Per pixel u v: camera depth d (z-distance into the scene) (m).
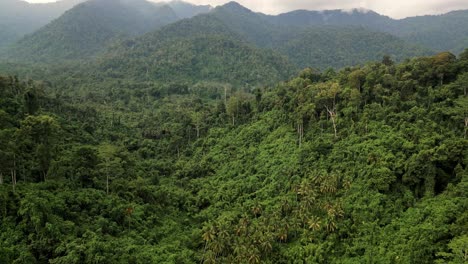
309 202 67.75
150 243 61.91
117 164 79.81
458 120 73.06
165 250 58.28
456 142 63.12
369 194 65.06
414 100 84.50
